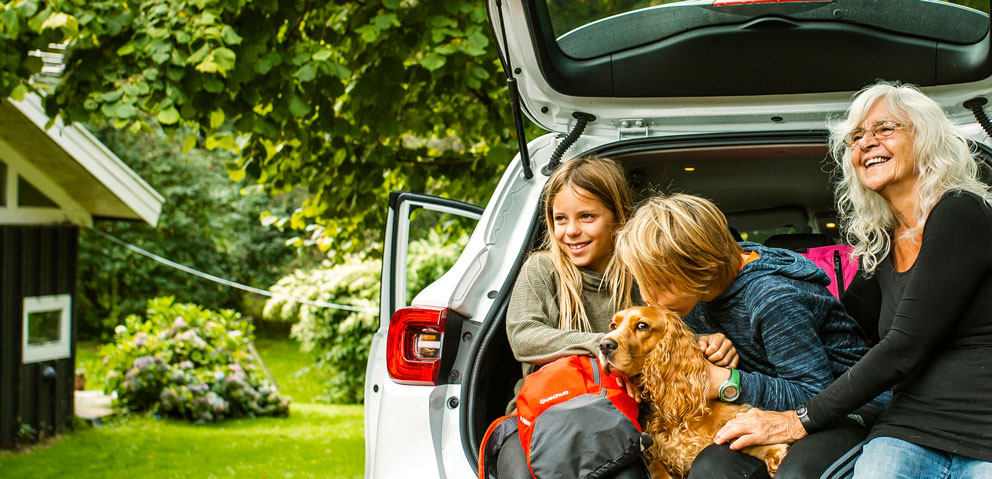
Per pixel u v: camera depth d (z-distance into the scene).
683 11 2.75
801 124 2.90
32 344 8.20
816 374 2.06
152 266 19.06
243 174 6.21
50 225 8.38
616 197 2.46
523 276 2.45
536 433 1.98
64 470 6.94
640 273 2.16
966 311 1.79
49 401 8.41
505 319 2.44
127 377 9.84
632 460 1.96
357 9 5.09
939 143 1.89
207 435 8.95
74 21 4.61
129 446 8.09
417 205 2.90
